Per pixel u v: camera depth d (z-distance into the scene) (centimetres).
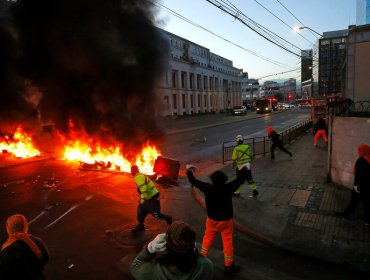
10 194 902
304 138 1955
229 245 452
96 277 456
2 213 744
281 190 825
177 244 194
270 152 1442
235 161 792
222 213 445
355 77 1041
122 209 757
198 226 651
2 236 614
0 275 287
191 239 196
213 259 497
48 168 1270
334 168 850
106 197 855
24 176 1129
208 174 1090
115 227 644
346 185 800
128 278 452
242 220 629
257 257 502
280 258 497
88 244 567
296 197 759
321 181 893
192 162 1351
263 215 652
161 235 218
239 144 795
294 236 550
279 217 638
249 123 3612
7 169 1260
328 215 634
